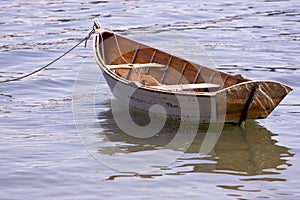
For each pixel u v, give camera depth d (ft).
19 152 78.79
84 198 66.28
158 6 183.42
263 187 69.26
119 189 68.59
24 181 70.49
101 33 104.78
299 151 80.33
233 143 82.84
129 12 174.60
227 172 73.46
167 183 70.23
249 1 192.95
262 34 150.51
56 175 72.08
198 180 71.10
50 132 86.63
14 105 99.35
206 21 164.35
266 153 79.41
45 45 139.74
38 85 111.14
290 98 104.12
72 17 167.43
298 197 66.80
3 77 115.96
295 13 174.29
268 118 93.56
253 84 83.25
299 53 133.90
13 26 156.46
